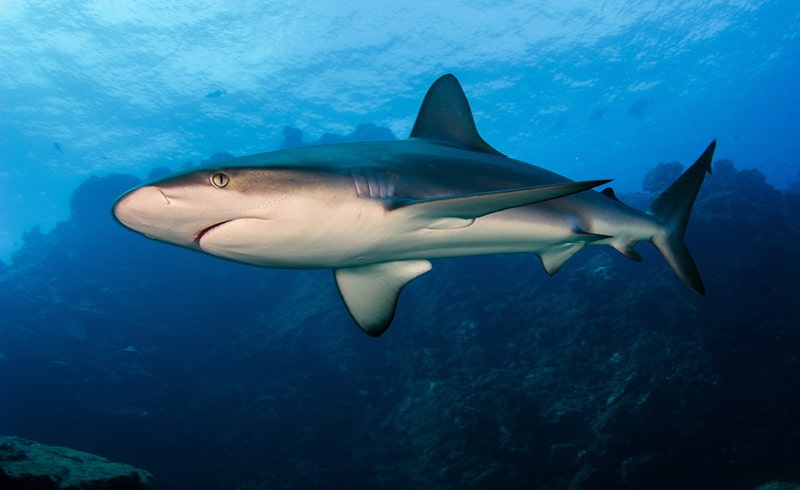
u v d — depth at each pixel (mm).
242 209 1676
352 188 1876
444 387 10398
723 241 11289
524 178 2584
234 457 11281
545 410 8742
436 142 2768
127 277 17219
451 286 12945
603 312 10531
